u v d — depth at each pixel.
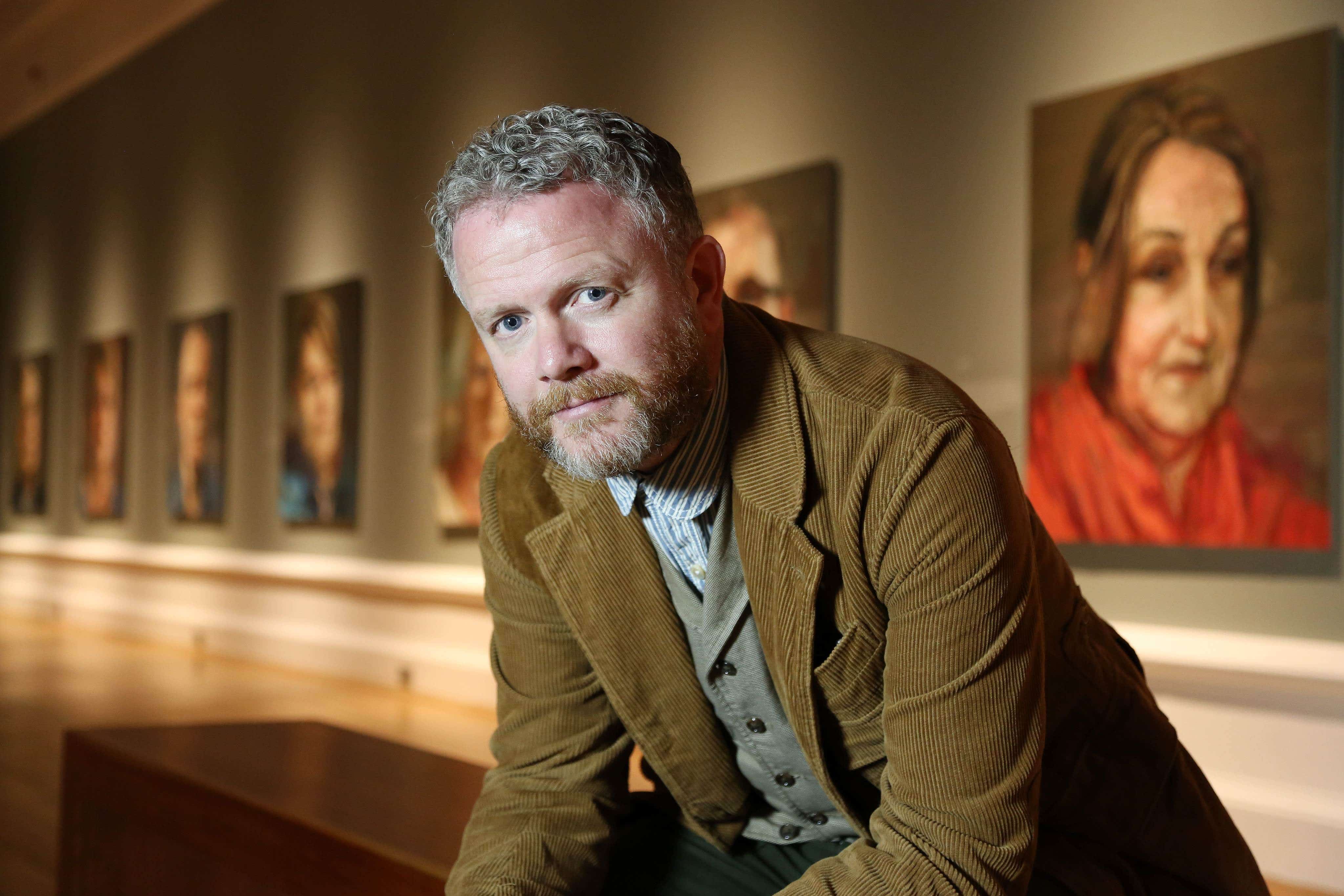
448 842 2.15
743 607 1.69
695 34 7.07
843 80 6.25
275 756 2.85
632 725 1.84
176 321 11.75
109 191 13.02
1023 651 1.46
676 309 1.48
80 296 13.53
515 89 8.31
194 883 2.60
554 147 1.40
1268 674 4.48
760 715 1.80
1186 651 4.71
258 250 10.74
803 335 1.71
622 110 7.53
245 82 10.99
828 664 1.62
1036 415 5.30
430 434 8.85
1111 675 1.80
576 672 1.91
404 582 8.73
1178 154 4.84
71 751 3.07
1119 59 5.10
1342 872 4.31
